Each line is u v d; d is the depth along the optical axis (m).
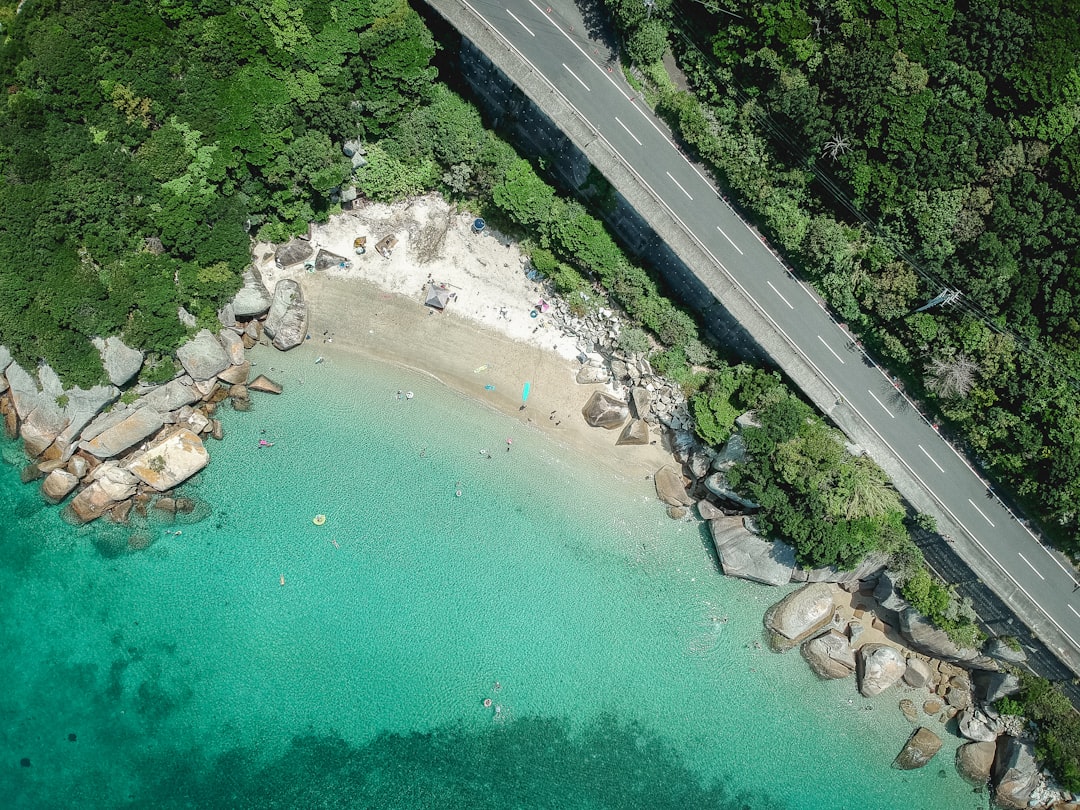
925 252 39.19
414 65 41.72
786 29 37.72
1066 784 41.88
